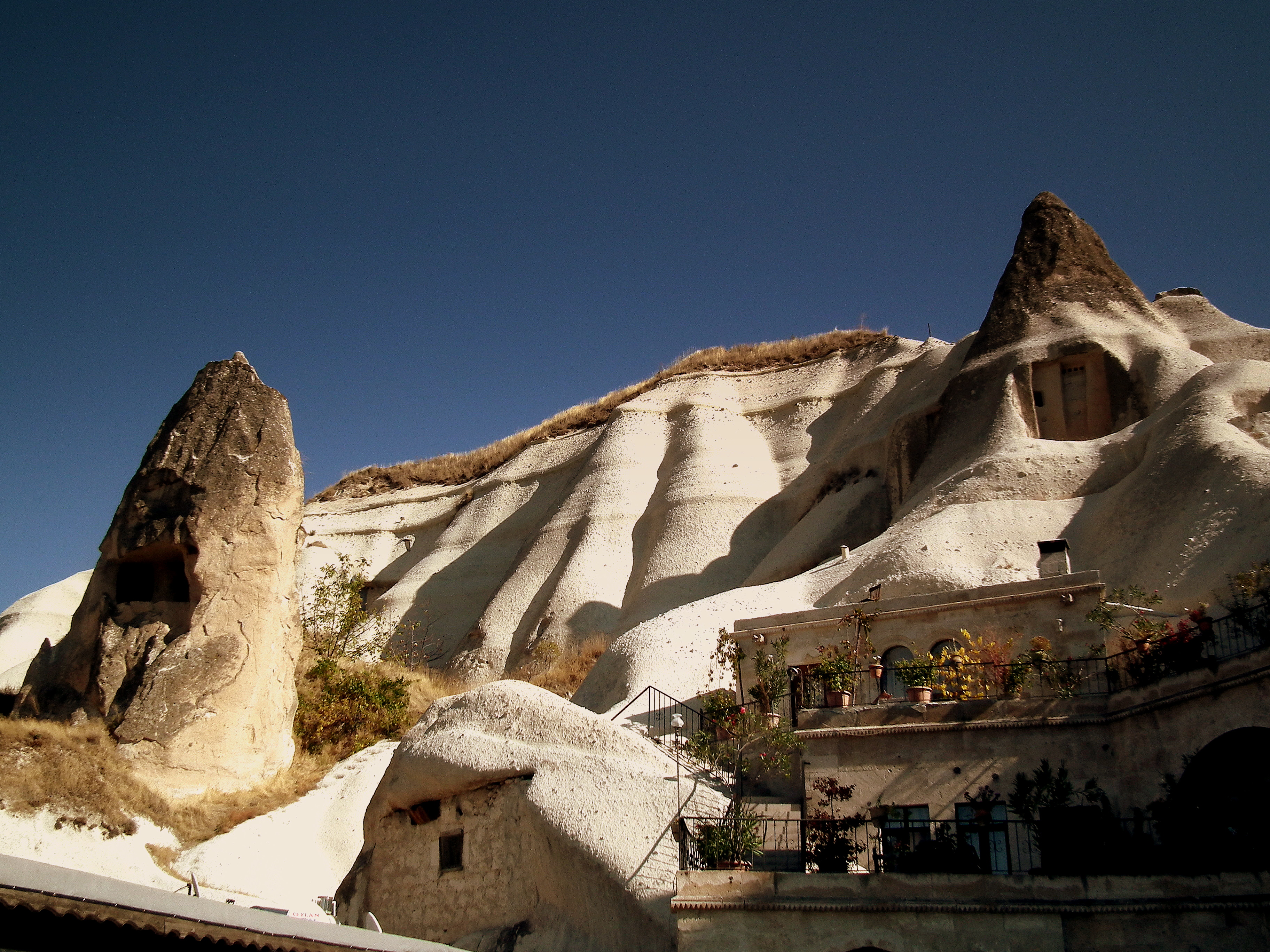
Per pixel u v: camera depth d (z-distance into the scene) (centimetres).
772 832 1747
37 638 4600
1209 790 1520
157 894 1152
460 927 1875
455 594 5862
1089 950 1380
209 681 2577
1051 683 1830
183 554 2759
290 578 2888
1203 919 1345
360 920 2034
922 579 2850
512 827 1875
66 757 2259
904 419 4478
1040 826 1541
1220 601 2044
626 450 5791
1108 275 4588
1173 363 3844
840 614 2247
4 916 1041
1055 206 4869
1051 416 4050
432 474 7338
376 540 6781
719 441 5666
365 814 2234
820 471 4938
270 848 2359
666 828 1697
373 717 2948
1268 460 2697
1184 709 1563
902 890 1470
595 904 1664
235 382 2959
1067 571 2439
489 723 2030
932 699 1883
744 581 4625
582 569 5006
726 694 2198
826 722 1864
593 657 4216
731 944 1488
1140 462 3288
